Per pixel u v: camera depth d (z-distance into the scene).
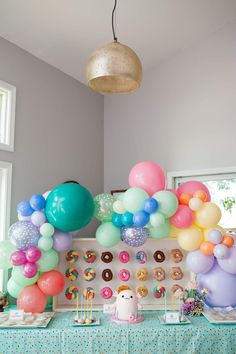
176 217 2.40
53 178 3.66
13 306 2.79
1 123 3.18
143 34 3.78
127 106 4.54
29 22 3.15
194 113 4.05
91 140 4.36
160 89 4.34
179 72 4.23
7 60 3.21
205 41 4.09
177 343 2.13
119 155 4.52
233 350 2.15
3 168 3.08
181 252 2.71
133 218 2.36
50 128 3.67
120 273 2.63
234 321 2.22
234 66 3.87
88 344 2.10
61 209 2.25
